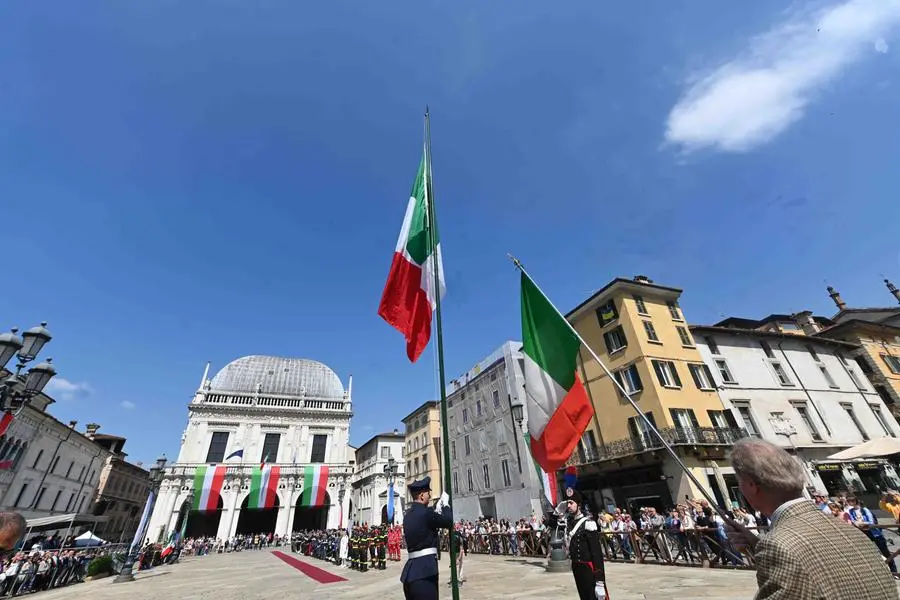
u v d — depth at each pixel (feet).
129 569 69.05
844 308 123.03
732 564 35.88
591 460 84.33
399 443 192.65
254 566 88.48
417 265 25.84
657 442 73.00
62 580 68.28
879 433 91.71
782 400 86.89
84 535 102.47
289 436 227.40
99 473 174.70
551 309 23.89
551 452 22.57
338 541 85.46
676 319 89.86
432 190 25.29
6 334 32.04
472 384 131.95
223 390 236.02
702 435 73.20
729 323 108.27
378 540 64.39
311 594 42.47
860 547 5.82
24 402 33.40
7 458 108.88
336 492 216.95
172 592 50.44
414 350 23.32
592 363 91.97
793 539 5.84
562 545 42.98
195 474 195.21
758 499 6.95
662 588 29.50
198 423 214.48
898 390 100.42
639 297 89.35
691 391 80.12
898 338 111.75
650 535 43.91
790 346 97.55
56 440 133.69
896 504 33.55
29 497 122.72
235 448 214.90
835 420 88.79
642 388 79.82
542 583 35.88
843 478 80.89
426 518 15.26
